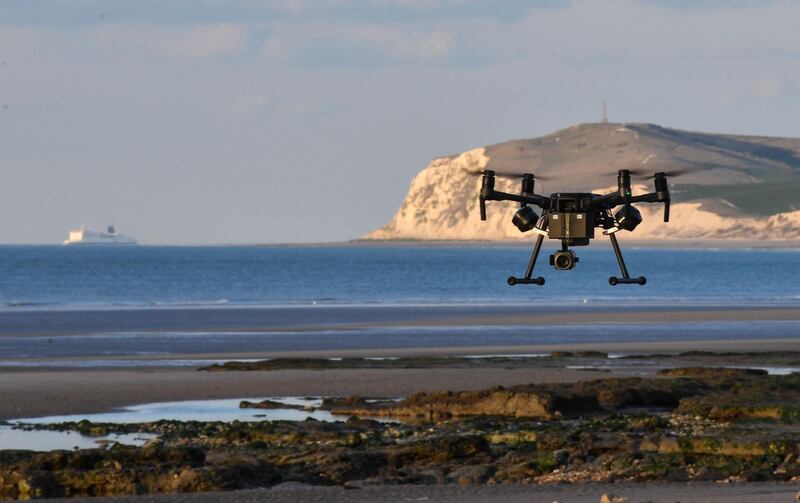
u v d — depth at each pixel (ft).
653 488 234.99
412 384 441.27
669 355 562.66
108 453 264.52
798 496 211.00
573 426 328.49
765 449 276.21
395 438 312.50
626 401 374.22
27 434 327.47
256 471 253.85
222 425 333.21
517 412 355.97
